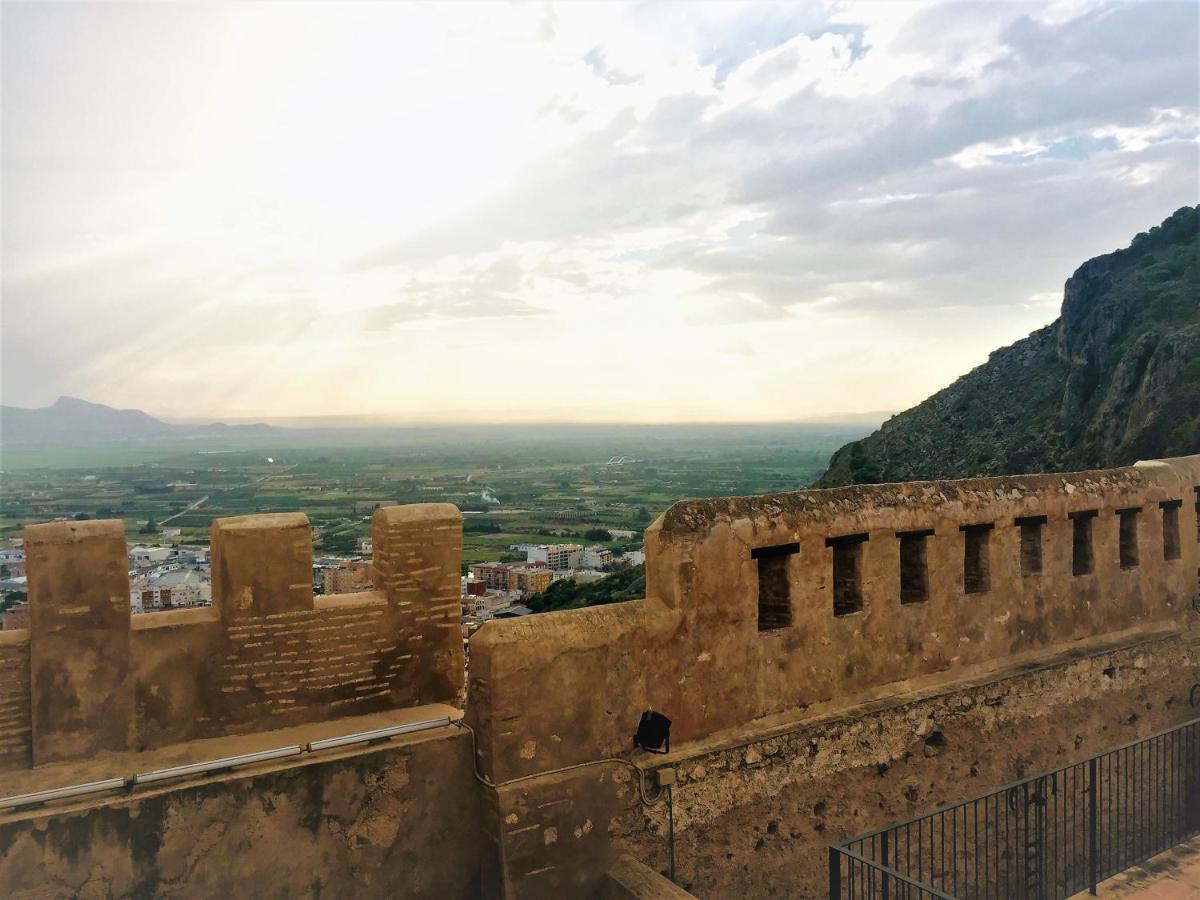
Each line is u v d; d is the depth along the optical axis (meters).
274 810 4.71
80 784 4.36
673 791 5.73
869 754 6.66
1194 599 9.39
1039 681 7.77
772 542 6.34
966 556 7.79
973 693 7.32
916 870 6.89
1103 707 8.24
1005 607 7.79
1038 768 7.71
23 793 4.27
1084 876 7.86
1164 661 8.77
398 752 5.09
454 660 5.83
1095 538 8.52
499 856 5.11
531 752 5.27
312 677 5.32
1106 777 8.19
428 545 5.71
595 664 5.50
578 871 5.34
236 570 5.10
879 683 6.94
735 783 5.99
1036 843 6.94
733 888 5.95
